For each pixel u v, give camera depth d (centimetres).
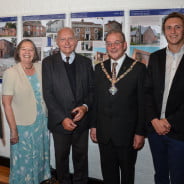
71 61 189
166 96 156
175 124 149
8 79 183
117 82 167
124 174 175
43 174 211
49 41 236
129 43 206
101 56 218
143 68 167
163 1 192
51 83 185
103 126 173
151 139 169
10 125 187
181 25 146
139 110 167
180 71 147
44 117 200
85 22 220
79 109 182
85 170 205
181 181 156
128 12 204
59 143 191
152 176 213
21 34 249
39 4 237
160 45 197
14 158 194
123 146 169
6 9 253
